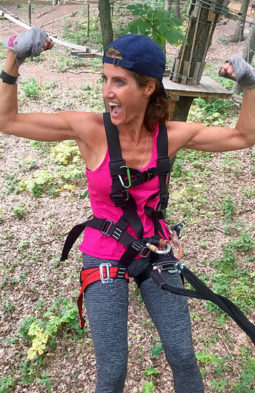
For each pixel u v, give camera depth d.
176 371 1.89
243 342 3.35
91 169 1.86
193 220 5.04
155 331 3.46
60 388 3.08
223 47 15.86
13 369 3.25
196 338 3.38
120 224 1.86
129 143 1.82
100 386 1.84
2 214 5.34
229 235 4.75
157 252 1.85
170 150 1.93
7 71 1.63
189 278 1.75
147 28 2.58
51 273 4.21
